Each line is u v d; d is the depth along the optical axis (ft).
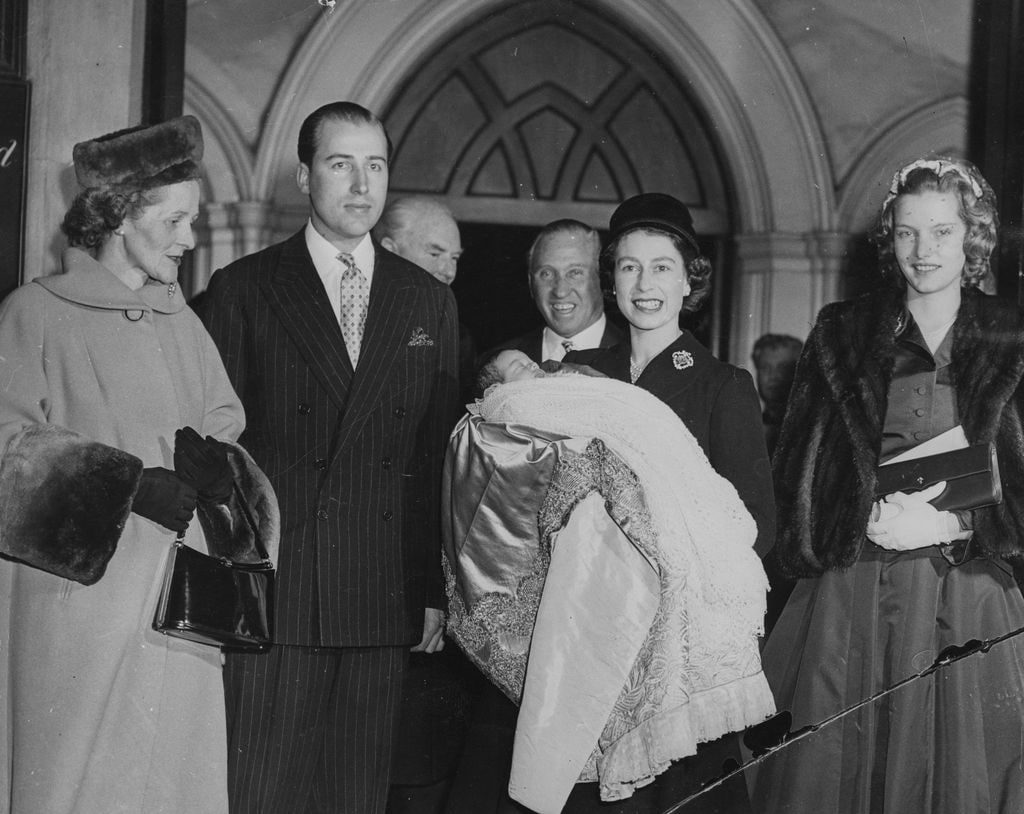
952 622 10.86
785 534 11.36
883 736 10.94
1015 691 10.84
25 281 12.72
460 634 9.83
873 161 16.92
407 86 17.34
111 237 9.18
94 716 8.70
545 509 9.39
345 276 10.50
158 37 13.44
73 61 12.87
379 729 10.41
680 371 9.95
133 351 9.12
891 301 11.47
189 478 9.02
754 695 9.41
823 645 11.17
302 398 10.19
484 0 17.10
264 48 16.40
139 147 9.03
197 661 9.21
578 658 9.15
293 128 16.52
